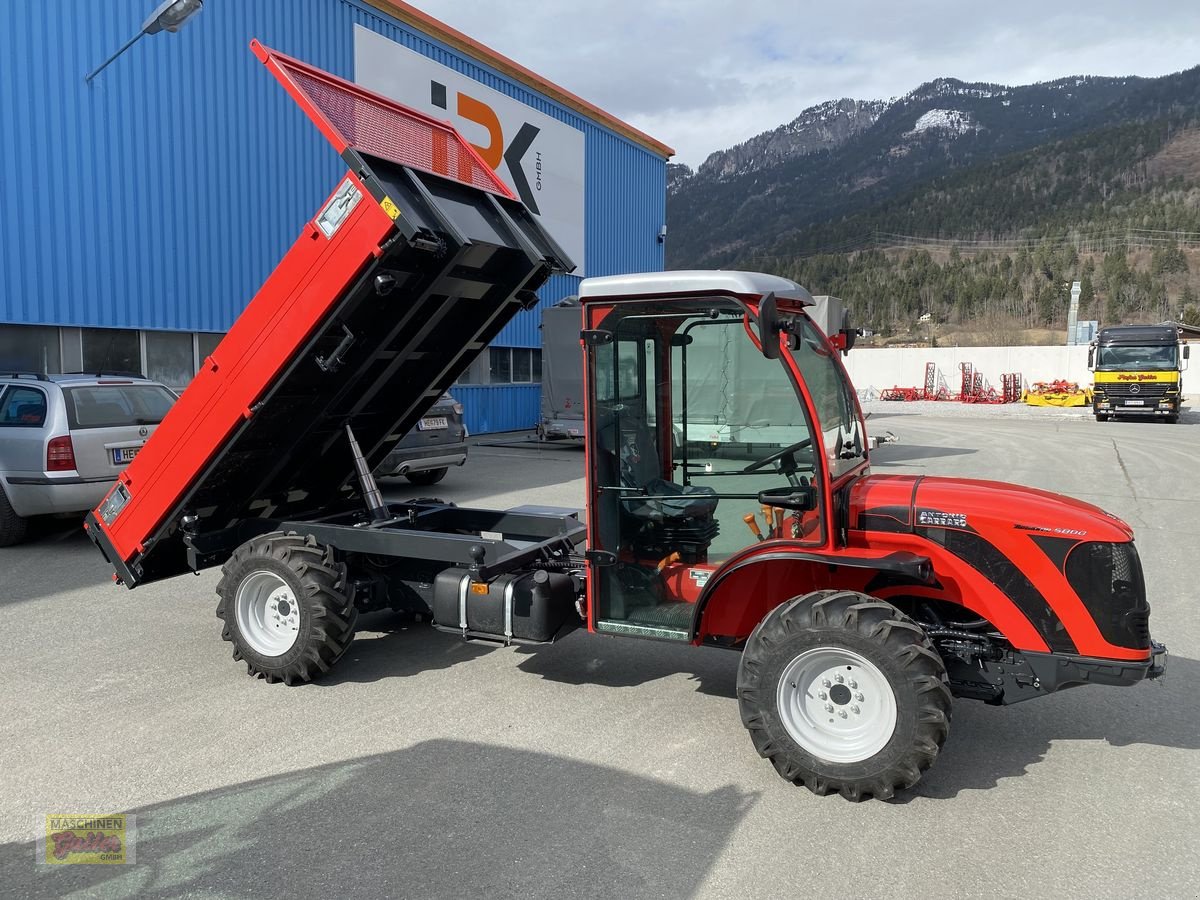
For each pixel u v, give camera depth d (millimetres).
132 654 5211
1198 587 6777
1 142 10938
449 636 5637
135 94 12469
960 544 3631
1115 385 27422
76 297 11867
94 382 8156
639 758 3836
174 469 4859
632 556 4258
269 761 3785
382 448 6125
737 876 2924
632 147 24781
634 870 2959
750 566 3984
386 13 16297
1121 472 14070
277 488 5594
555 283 22109
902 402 41844
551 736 4066
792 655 3500
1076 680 3510
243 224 14109
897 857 3045
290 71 4055
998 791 3551
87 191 11945
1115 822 3299
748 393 3955
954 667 3711
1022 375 44562
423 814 3330
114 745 3941
